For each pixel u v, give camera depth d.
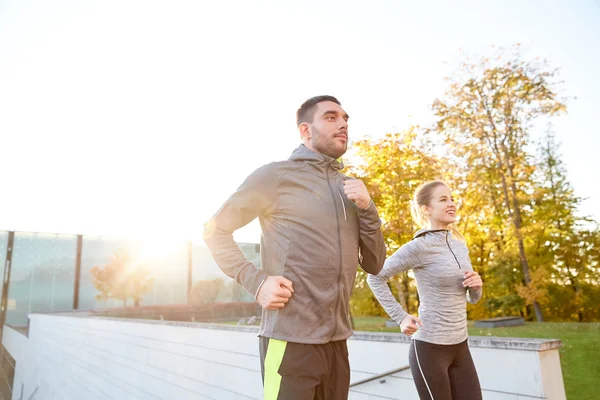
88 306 33.59
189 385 6.47
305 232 1.30
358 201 1.34
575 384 4.39
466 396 1.86
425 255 1.94
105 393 9.91
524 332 7.85
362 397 3.42
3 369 27.41
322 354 1.28
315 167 1.43
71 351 13.29
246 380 5.20
